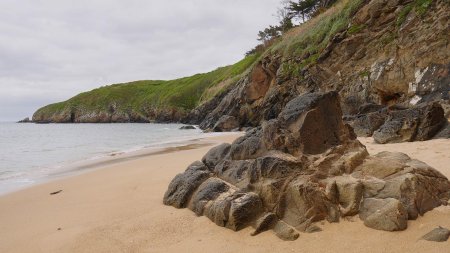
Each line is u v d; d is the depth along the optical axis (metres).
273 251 5.46
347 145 7.76
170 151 20.80
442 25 19.33
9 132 57.78
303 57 32.16
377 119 16.81
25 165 18.52
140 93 110.25
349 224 5.91
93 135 44.12
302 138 7.54
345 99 25.22
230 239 6.09
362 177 6.64
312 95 8.10
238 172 8.16
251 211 6.51
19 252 6.36
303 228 5.98
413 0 22.19
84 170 15.73
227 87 56.88
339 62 26.98
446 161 8.84
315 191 6.29
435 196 6.17
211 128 44.59
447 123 13.35
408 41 21.11
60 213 8.64
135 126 69.88
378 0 24.23
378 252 4.96
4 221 8.35
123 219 7.66
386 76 22.25
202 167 9.09
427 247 4.85
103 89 121.81
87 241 6.55
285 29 54.94
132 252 5.93
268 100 35.62
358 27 25.70
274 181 6.70
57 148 27.86
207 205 7.31
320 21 33.72
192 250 5.80
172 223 7.11
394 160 6.97
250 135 9.00
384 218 5.56
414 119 13.33
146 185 10.82
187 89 87.56
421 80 19.67
